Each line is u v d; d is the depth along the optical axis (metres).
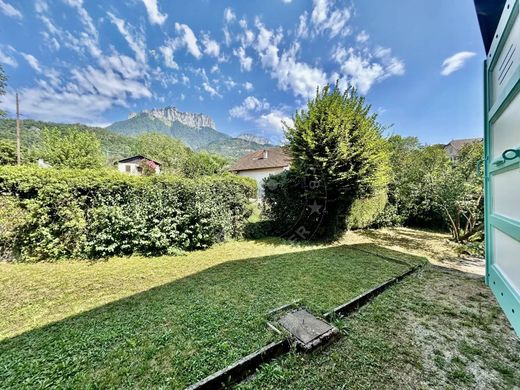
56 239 4.33
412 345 2.29
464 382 1.86
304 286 3.53
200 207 5.36
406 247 6.43
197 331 2.32
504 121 1.43
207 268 4.29
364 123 6.18
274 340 2.19
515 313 1.27
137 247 4.92
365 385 1.81
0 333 2.25
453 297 3.35
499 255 1.60
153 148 38.31
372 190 7.23
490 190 1.78
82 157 19.47
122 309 2.73
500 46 1.43
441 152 9.21
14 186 4.07
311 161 6.29
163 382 1.72
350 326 2.58
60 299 2.97
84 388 1.65
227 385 1.78
